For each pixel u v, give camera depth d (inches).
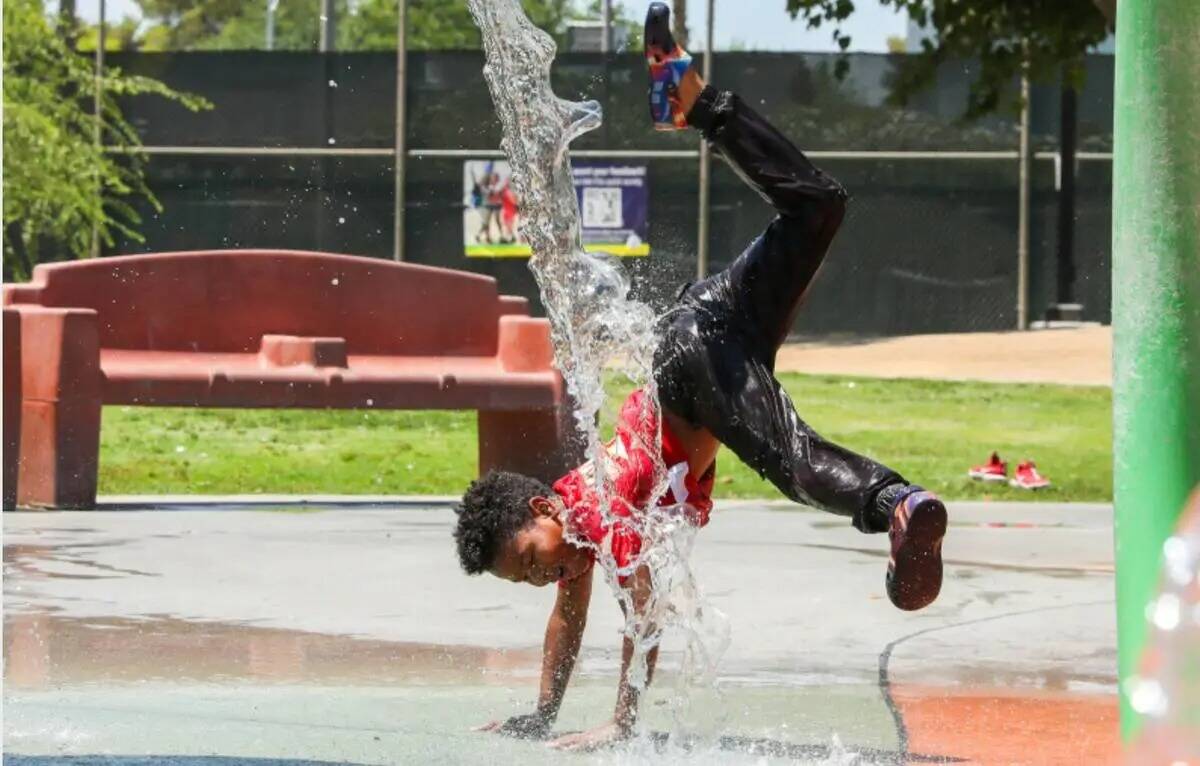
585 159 1149.7
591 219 1147.9
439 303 476.7
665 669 229.6
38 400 421.1
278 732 178.4
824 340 1119.6
